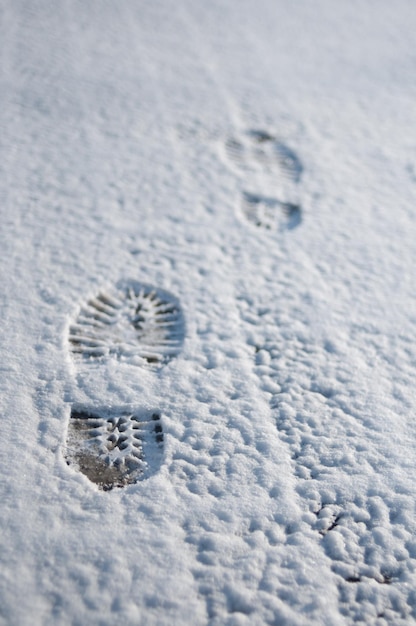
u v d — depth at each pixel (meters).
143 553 0.82
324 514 0.85
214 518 0.84
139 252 1.04
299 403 0.92
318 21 1.64
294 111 1.32
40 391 0.90
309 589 0.81
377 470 0.88
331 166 1.22
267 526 0.84
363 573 0.83
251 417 0.91
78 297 0.98
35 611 0.79
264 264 1.05
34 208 1.07
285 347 0.97
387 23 1.69
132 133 1.21
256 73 1.41
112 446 0.89
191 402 0.91
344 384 0.94
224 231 1.09
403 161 1.24
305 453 0.89
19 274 0.99
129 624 0.79
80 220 1.06
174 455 0.88
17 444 0.87
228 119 1.28
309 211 1.13
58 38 1.38
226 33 1.52
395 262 1.07
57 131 1.18
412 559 0.84
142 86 1.31
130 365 0.94
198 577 0.81
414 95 1.41
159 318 0.99
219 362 0.95
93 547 0.82
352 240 1.09
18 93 1.23
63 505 0.84
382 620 0.81
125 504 0.84
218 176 1.17
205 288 1.01
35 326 0.95
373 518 0.85
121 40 1.42
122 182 1.13
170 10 1.56
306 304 1.01
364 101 1.37
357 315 1.00
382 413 0.92
